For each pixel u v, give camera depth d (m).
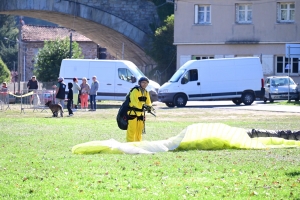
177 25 110.25
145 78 31.83
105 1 122.38
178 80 79.75
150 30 123.00
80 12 121.81
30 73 180.12
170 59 117.25
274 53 106.50
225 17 108.06
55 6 120.75
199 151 29.48
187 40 109.81
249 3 107.00
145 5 122.94
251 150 30.12
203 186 20.45
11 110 71.75
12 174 23.00
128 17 122.69
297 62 105.06
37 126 46.47
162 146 29.91
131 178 21.92
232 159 26.39
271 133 34.59
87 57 179.38
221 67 80.31
